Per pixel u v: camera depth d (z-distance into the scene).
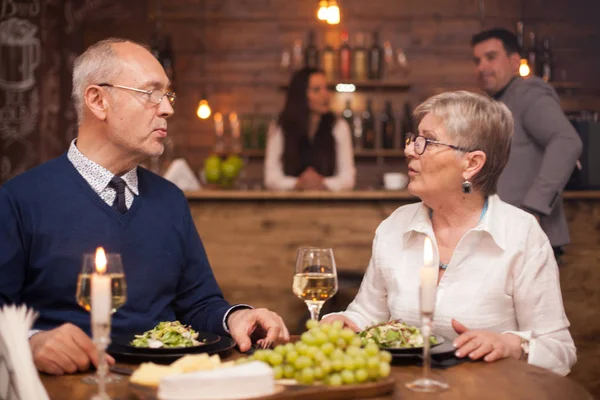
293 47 6.29
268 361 1.32
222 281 4.08
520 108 3.34
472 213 1.83
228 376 1.19
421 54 6.27
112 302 1.34
